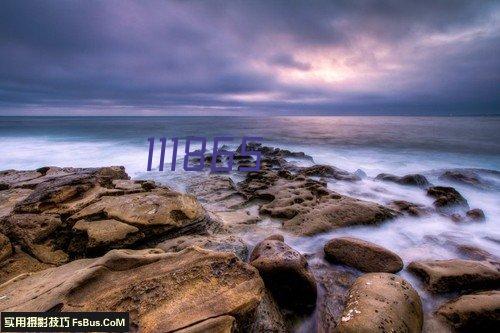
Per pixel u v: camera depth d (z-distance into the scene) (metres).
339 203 8.14
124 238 5.28
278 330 3.80
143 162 19.72
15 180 8.77
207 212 7.25
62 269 4.22
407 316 3.66
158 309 3.20
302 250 6.42
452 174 13.83
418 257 6.27
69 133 43.69
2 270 4.84
